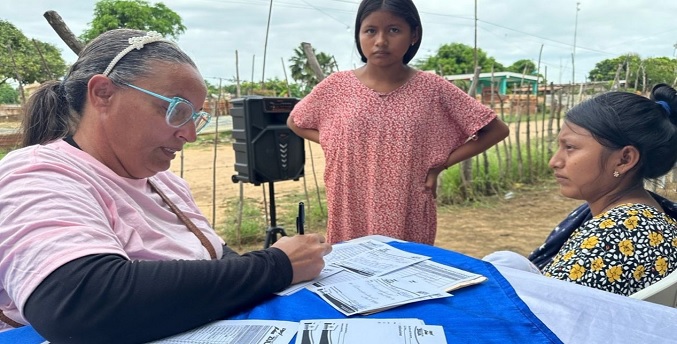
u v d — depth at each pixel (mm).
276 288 1181
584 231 1511
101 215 1162
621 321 1062
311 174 10789
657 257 1422
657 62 12719
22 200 1059
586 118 1623
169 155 1365
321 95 2697
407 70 2553
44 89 1409
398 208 2459
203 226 1642
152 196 1517
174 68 1253
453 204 7328
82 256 992
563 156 1694
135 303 972
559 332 1020
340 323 1030
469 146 2564
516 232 5996
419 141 2467
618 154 1578
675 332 1023
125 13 36312
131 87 1234
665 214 1598
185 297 1016
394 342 947
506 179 8367
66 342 971
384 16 2363
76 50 3896
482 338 975
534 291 1208
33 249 994
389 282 1269
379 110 2469
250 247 5492
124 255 1078
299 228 1514
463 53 42125
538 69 10328
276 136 3256
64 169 1181
